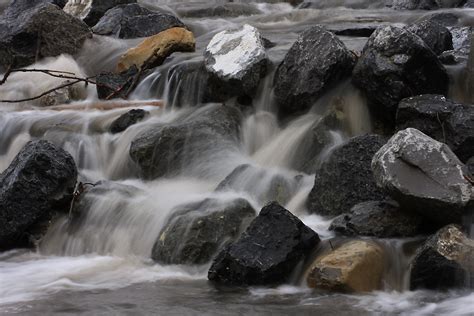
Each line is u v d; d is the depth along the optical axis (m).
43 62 22.59
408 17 25.48
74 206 14.41
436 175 11.80
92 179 16.14
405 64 15.11
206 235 12.60
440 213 11.69
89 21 27.58
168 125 16.34
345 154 13.83
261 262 11.45
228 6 31.34
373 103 15.65
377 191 13.32
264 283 11.47
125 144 16.77
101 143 17.11
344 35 22.67
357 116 15.87
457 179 11.66
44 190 14.11
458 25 23.80
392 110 15.29
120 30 24.89
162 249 12.75
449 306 10.51
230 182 14.52
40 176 14.13
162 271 12.45
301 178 14.79
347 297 10.92
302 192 14.41
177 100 18.36
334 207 13.62
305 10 28.81
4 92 21.06
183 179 15.67
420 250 11.26
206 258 12.52
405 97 15.23
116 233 13.70
